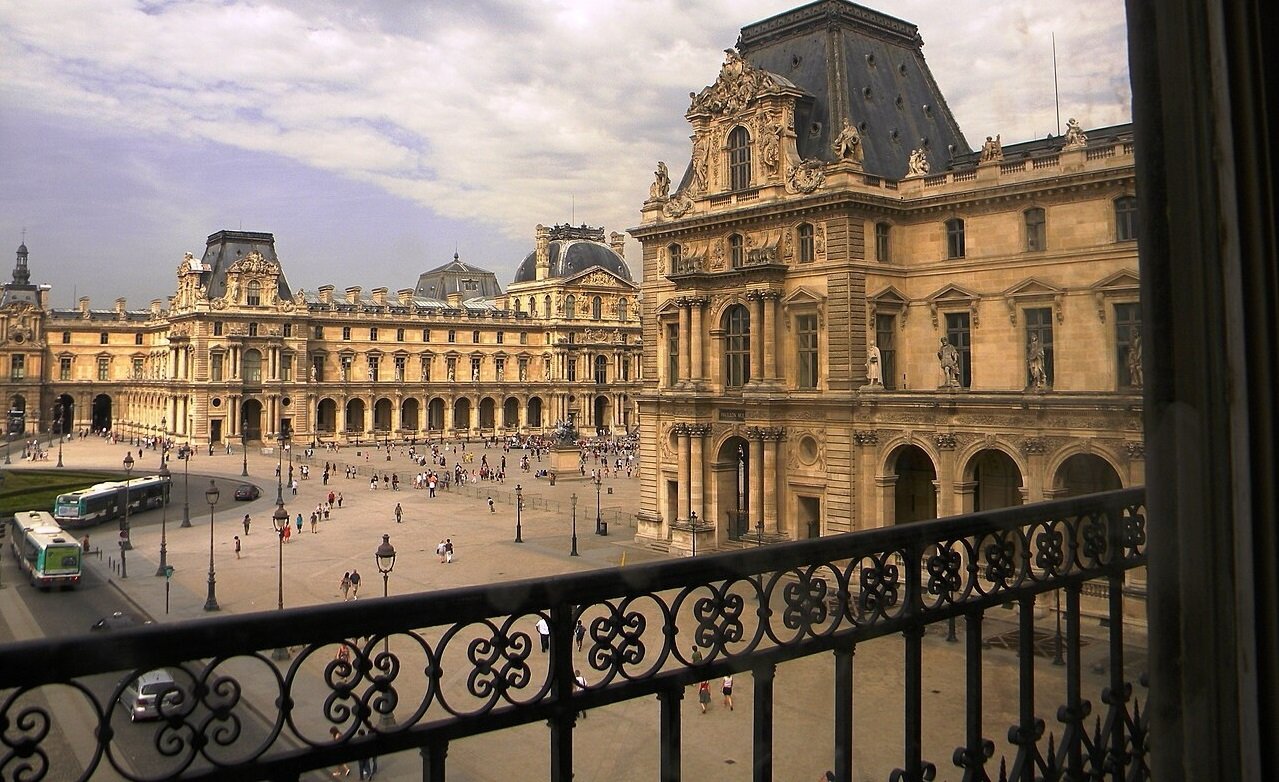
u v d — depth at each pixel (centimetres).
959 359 5884
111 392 17175
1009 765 2044
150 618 4394
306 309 18625
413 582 5966
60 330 14538
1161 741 547
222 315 17500
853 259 6084
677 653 873
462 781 2689
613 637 832
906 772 1019
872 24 7238
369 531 8288
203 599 5325
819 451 6200
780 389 6488
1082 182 4094
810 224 6356
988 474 5259
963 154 7362
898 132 6988
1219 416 515
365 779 2650
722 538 6900
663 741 854
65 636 574
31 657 556
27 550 4194
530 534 8088
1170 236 538
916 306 6253
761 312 6588
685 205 7331
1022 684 1117
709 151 7200
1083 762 1147
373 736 705
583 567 6569
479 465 15088
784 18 7306
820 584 959
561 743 799
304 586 5812
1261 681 495
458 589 752
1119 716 1178
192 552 7006
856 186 6103
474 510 9744
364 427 19600
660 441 7356
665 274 7481
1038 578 1141
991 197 5462
